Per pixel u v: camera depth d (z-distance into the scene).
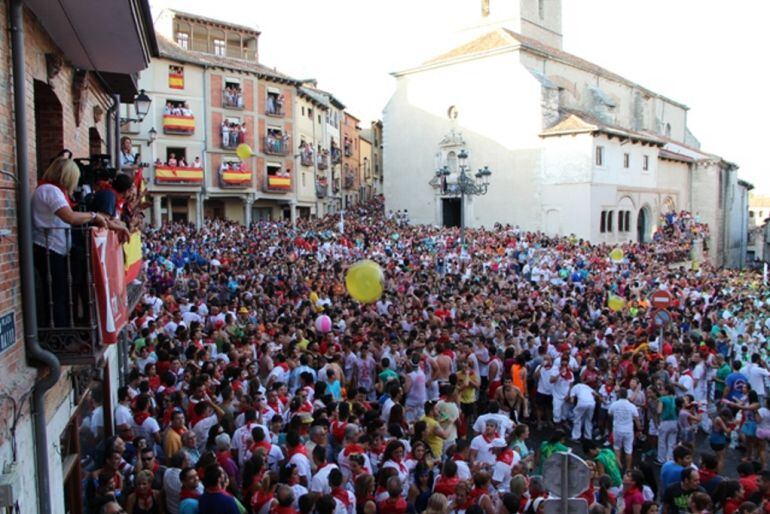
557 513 5.73
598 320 17.20
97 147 10.20
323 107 51.84
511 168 43.78
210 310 15.06
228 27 43.97
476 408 13.01
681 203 53.03
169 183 38.00
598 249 35.47
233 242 28.95
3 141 4.96
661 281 25.41
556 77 46.56
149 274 19.20
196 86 39.25
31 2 6.00
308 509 6.26
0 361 4.68
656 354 13.09
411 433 9.77
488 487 7.42
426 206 48.03
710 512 6.77
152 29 7.68
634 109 56.28
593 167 40.66
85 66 8.27
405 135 48.91
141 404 8.55
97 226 5.59
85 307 5.53
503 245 33.25
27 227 5.24
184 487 6.67
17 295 5.13
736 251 62.12
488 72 44.38
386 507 6.91
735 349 15.95
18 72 5.21
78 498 7.38
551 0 53.00
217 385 9.80
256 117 42.41
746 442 11.36
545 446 8.62
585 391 12.09
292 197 45.53
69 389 6.77
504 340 14.06
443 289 20.39
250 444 8.05
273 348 11.86
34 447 5.30
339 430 8.60
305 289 18.94
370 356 12.16
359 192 69.81
